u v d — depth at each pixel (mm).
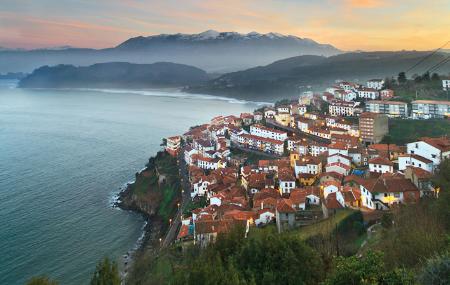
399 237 64188
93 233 151125
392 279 42406
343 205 111062
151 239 142875
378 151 170250
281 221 115125
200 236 107312
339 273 45062
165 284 83750
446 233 58938
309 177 159625
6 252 133000
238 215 122375
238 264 62906
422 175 106625
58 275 120062
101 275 55969
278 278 57812
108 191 199250
